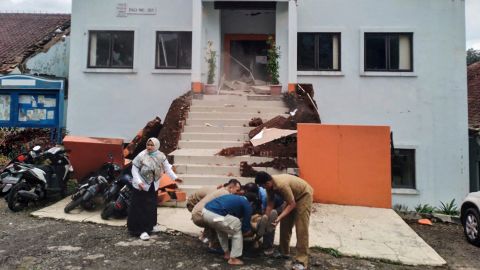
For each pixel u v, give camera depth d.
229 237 5.07
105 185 6.89
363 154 7.95
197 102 10.69
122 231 5.86
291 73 11.38
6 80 9.21
